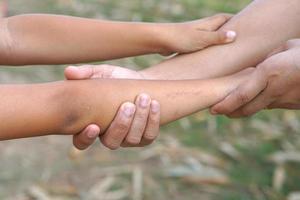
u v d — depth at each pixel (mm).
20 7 1888
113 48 813
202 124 1461
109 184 1233
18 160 1290
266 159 1338
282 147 1396
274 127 1476
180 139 1394
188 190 1231
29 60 805
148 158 1317
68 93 671
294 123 1499
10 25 802
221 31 836
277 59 739
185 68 825
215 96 748
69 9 1912
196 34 825
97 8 1938
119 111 681
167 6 2010
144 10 1961
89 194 1207
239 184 1258
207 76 824
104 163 1296
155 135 712
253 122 1486
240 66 834
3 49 793
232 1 2123
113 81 702
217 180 1257
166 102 718
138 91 702
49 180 1236
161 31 818
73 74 718
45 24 804
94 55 813
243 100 750
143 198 1202
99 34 807
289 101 760
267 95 757
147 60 1645
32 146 1337
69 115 668
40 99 660
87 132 673
